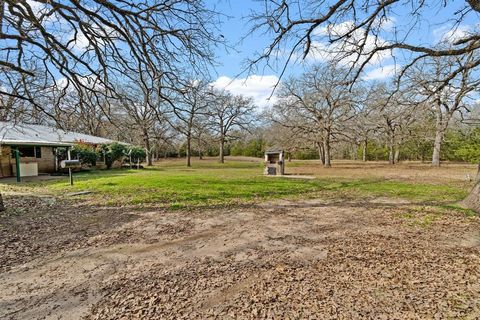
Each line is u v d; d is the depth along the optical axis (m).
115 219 5.52
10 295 2.64
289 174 16.34
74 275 3.05
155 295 2.60
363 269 3.12
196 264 3.33
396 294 2.57
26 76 7.14
